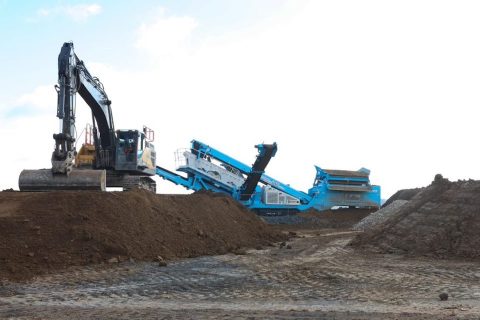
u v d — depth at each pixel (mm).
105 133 22922
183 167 39031
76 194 17188
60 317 8477
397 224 22422
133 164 22828
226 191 40125
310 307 9578
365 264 16156
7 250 13406
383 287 11875
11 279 12031
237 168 40062
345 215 43531
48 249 14102
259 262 16531
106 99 22719
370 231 23875
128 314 8734
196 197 23641
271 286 11977
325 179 43469
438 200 21922
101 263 14414
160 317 8484
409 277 13352
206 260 16703
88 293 10836
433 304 9828
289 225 40438
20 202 16359
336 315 8664
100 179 19062
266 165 39094
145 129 24266
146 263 15148
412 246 19359
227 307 9539
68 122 18234
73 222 15633
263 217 41062
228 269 14688
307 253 19766
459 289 11555
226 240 20953
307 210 42719
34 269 12977
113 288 11414
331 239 27234
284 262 16625
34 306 9484
